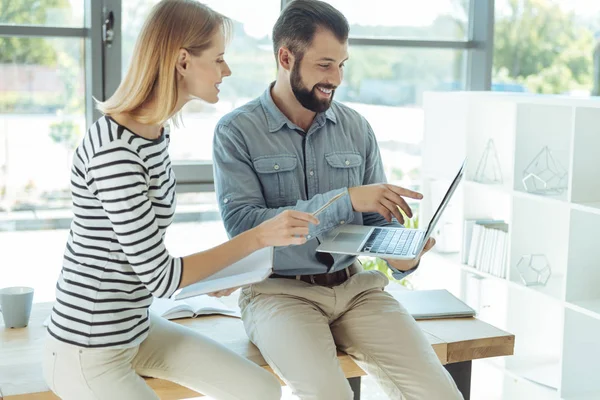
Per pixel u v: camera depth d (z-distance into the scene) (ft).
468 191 11.37
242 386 6.28
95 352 5.86
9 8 10.58
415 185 13.11
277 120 7.69
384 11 12.51
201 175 11.76
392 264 7.70
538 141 10.31
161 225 6.21
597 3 13.39
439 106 11.80
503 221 11.40
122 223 5.67
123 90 5.87
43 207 11.18
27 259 11.19
